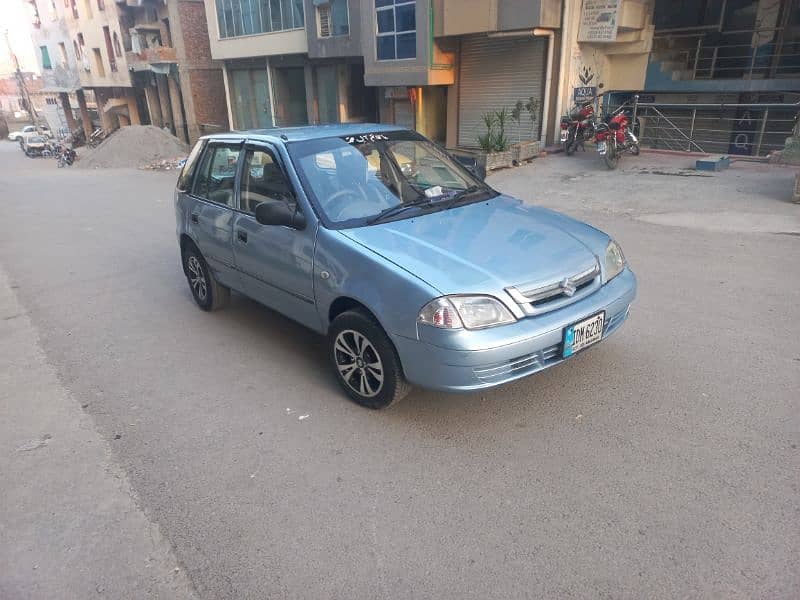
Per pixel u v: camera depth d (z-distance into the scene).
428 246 3.35
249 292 4.69
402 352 3.20
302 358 4.52
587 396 3.66
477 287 3.01
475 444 3.25
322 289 3.66
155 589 2.42
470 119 16.53
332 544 2.59
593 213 8.88
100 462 3.31
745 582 2.27
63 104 46.09
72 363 4.64
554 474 2.96
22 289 6.74
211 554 2.58
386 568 2.44
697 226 7.64
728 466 2.94
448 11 14.70
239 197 4.51
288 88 23.56
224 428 3.58
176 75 30.08
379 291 3.24
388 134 4.50
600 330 3.38
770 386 3.67
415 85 16.23
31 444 3.53
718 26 13.91
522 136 15.31
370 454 3.22
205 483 3.07
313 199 3.77
